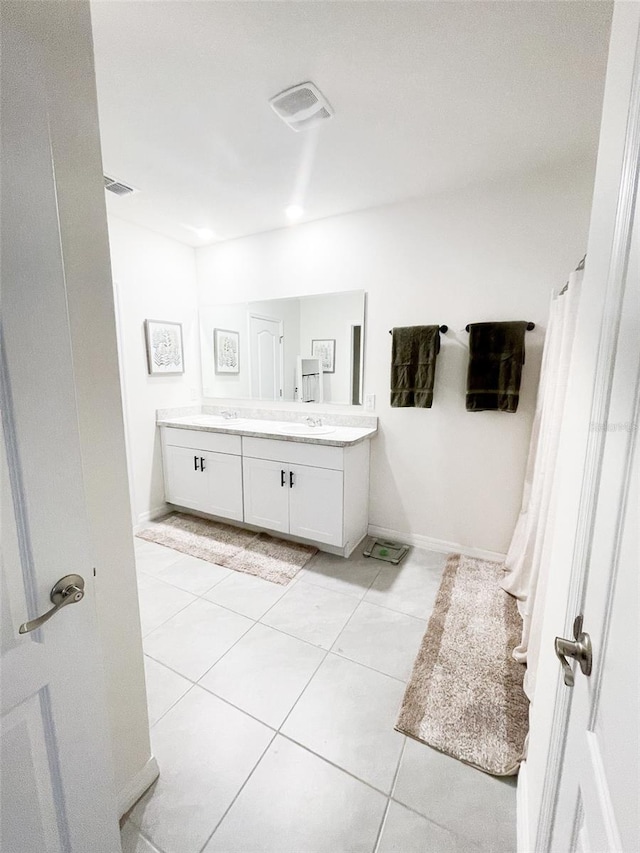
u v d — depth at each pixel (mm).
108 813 823
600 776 468
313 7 1077
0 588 600
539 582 1339
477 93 1424
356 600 2012
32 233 619
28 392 628
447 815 1045
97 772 790
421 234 2352
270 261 2908
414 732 1271
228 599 2023
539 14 1089
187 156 1852
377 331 2576
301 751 1218
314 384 2857
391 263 2465
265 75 1335
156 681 1486
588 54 1228
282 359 2965
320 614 1896
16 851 646
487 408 2197
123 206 2441
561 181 1981
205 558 2457
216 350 3289
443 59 1261
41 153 626
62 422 688
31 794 666
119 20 1107
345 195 2279
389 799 1083
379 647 1671
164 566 2361
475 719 1317
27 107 599
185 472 3029
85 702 755
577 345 863
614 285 567
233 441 2729
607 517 528
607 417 564
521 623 1822
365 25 1133
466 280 2266
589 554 602
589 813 496
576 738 582
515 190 2084
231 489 2814
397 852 966
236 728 1294
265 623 1829
